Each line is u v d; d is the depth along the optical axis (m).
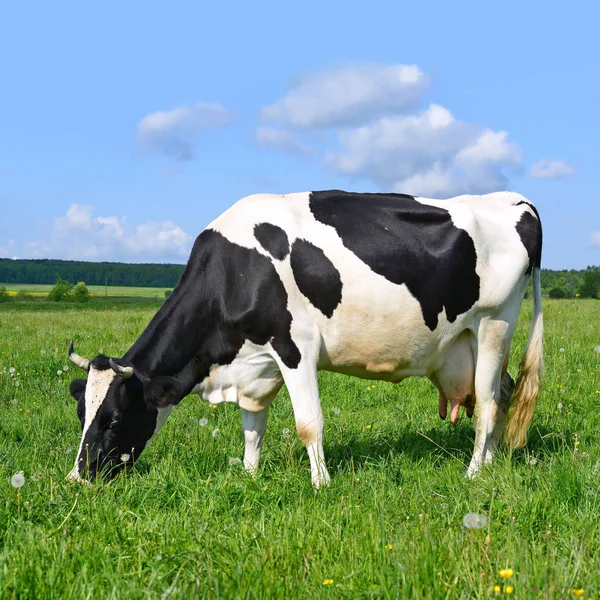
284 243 5.45
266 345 5.51
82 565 3.32
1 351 11.87
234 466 5.38
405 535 3.54
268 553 3.33
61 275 164.00
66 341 13.02
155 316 5.61
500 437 6.25
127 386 5.25
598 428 6.59
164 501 4.57
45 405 8.12
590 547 3.46
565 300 23.94
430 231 5.72
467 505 4.19
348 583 3.09
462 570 3.11
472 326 5.95
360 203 5.78
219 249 5.58
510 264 5.95
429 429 6.86
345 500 4.44
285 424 7.23
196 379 5.74
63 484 4.66
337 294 5.49
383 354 5.76
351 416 7.46
